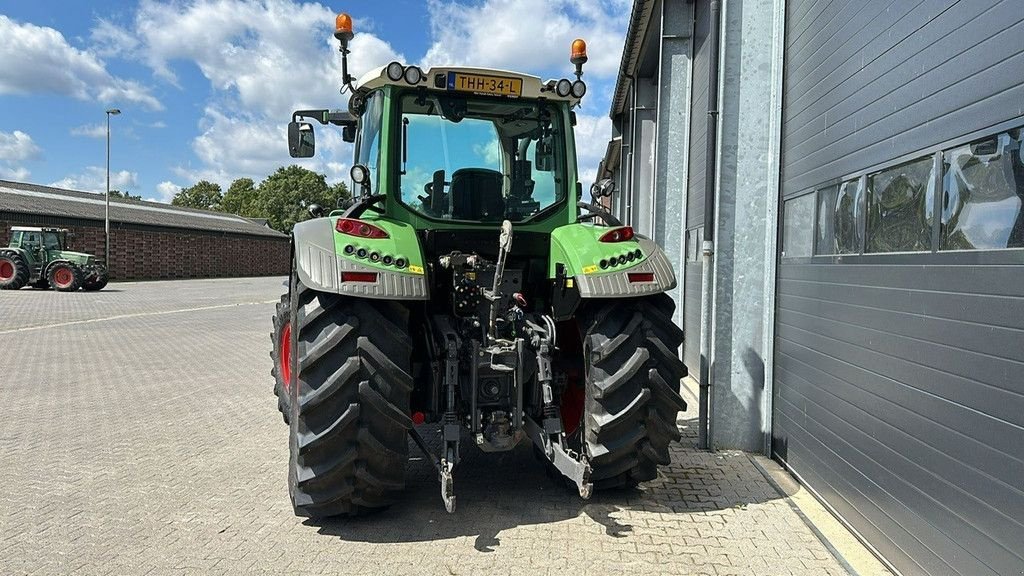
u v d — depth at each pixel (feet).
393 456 11.34
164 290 83.15
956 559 8.74
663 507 12.88
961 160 8.80
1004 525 7.86
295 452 11.59
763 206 16.12
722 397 16.48
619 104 45.03
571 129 14.14
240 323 45.11
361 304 11.32
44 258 75.92
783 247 15.52
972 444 8.45
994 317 8.07
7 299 63.46
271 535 11.47
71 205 108.88
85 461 15.37
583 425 12.76
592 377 12.28
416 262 11.51
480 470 14.96
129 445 16.65
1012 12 7.84
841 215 12.42
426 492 13.58
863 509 11.31
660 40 29.09
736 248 16.24
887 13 10.77
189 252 125.59
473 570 10.25
